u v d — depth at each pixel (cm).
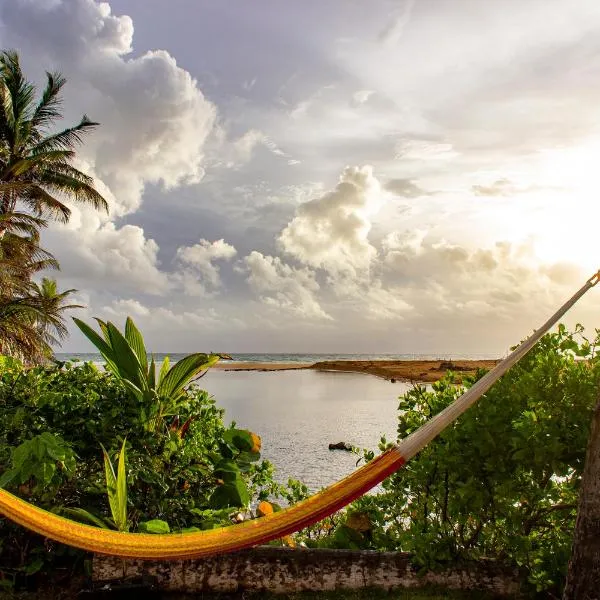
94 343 466
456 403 289
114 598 326
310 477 1152
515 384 359
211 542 285
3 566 350
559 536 355
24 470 343
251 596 344
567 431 337
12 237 1911
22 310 1620
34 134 2233
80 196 2223
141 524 363
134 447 430
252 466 488
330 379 5694
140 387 466
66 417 419
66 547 361
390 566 352
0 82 2000
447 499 371
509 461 349
